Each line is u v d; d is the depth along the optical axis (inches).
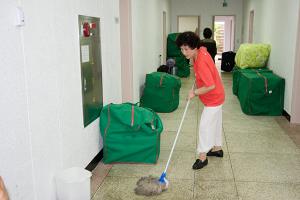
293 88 185.2
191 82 353.7
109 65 146.6
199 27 531.8
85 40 117.3
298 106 187.2
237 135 170.4
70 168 100.6
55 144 95.9
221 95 121.8
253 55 257.0
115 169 128.5
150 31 267.1
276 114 208.5
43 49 87.0
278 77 209.2
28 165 81.1
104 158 132.7
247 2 431.8
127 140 130.1
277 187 113.8
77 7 109.9
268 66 261.1
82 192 96.6
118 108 130.9
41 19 85.7
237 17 518.3
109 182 117.8
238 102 251.0
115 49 155.9
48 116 91.0
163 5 374.9
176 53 384.8
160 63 347.3
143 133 130.2
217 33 701.3
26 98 79.0
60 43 97.6
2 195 54.7
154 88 216.4
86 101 119.8
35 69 82.9
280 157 140.3
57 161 97.7
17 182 76.4
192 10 525.7
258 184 116.1
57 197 97.3
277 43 229.9
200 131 126.2
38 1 84.0
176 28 533.3
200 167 128.6
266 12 274.8
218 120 133.6
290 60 193.3
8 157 72.2
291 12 193.3
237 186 114.7
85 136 119.6
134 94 198.1
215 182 117.6
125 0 179.5
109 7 145.2
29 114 80.7
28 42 79.3
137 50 207.5
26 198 80.9
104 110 132.2
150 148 131.1
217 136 136.3
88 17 119.8
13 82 73.3
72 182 94.0
